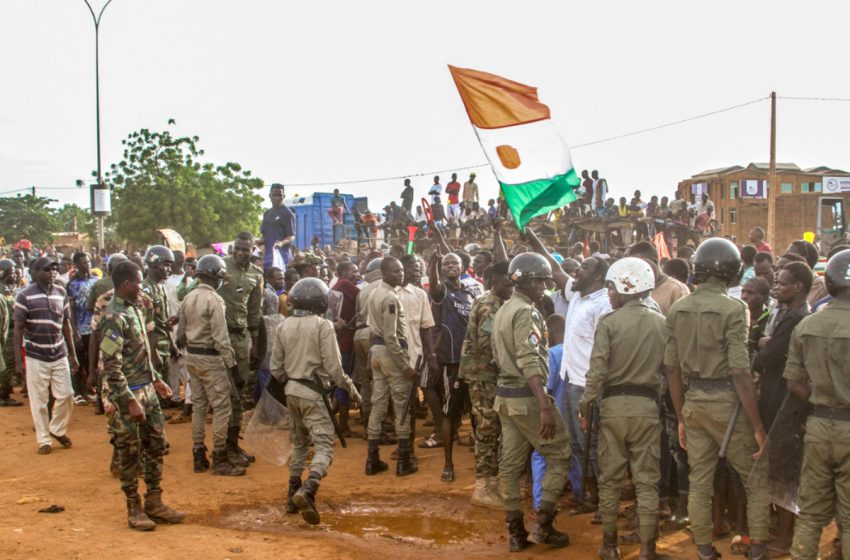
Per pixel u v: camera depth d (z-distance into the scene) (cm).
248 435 769
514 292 619
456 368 844
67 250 3500
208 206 4634
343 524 675
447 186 2822
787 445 529
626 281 559
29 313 916
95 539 606
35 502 716
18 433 1029
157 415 657
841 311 475
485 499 718
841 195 2956
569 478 702
